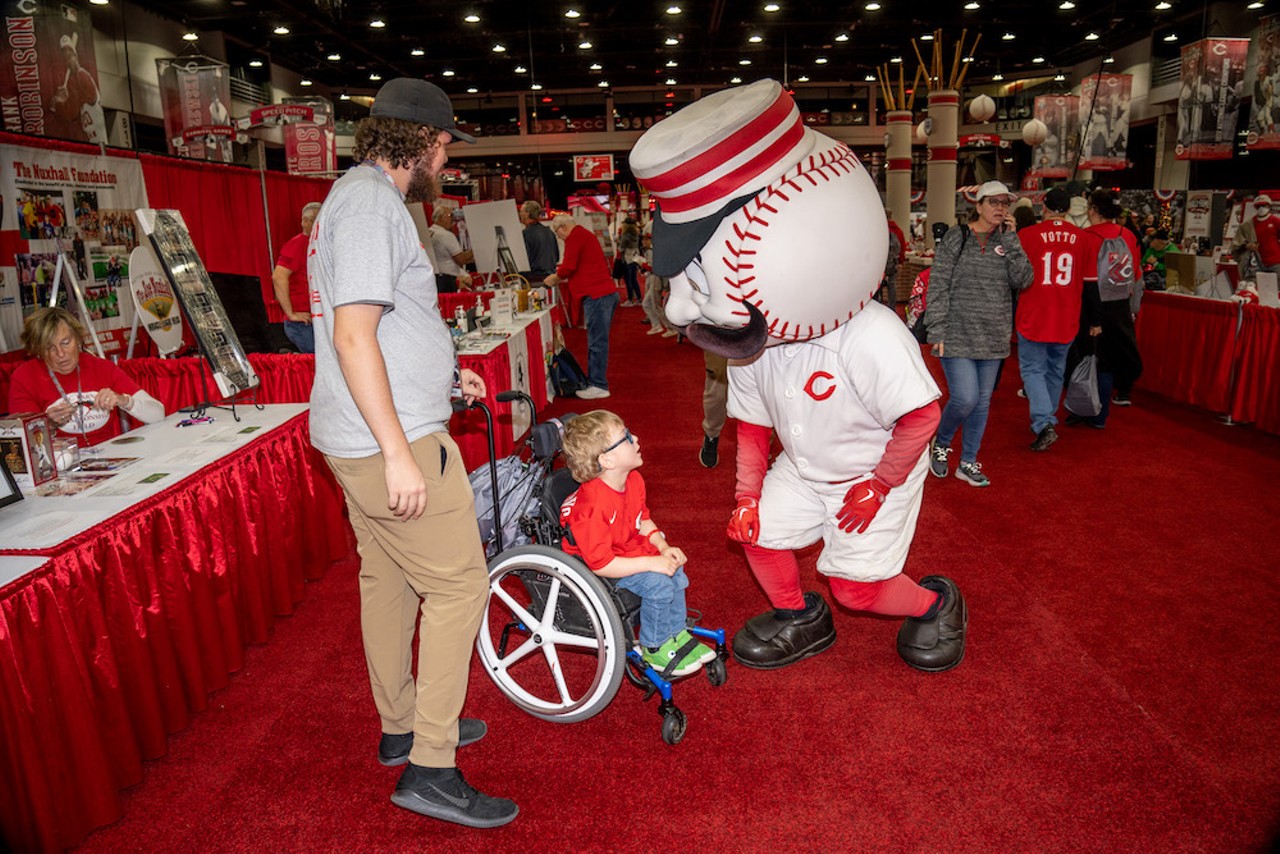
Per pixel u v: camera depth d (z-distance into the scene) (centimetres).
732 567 378
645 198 2312
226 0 1573
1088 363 545
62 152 503
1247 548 377
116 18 1489
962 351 450
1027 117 2892
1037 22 1950
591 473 236
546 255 1079
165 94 967
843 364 231
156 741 244
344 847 210
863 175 215
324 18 1711
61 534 220
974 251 445
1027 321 528
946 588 289
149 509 247
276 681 289
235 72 1939
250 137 978
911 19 1906
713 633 270
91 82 698
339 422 195
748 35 2069
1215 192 851
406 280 193
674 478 512
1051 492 461
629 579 242
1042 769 231
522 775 236
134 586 237
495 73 2472
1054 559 372
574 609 251
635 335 1189
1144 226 1087
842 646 304
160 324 448
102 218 539
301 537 353
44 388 334
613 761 242
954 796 221
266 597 317
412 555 204
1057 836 206
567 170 3338
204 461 288
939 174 1343
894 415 228
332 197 189
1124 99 1557
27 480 258
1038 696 267
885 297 589
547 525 259
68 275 439
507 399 262
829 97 2927
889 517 252
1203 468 496
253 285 556
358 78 2383
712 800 223
